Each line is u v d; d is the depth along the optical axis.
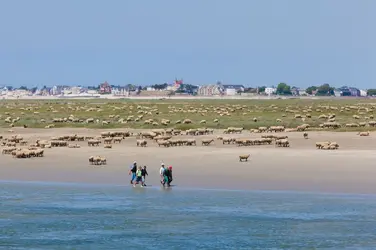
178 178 183.38
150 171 197.12
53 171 199.50
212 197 155.38
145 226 126.69
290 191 162.25
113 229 124.69
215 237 117.56
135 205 147.00
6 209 143.50
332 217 132.62
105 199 155.12
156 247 111.62
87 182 180.75
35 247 112.56
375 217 132.25
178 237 118.12
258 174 185.75
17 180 185.00
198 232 121.56
